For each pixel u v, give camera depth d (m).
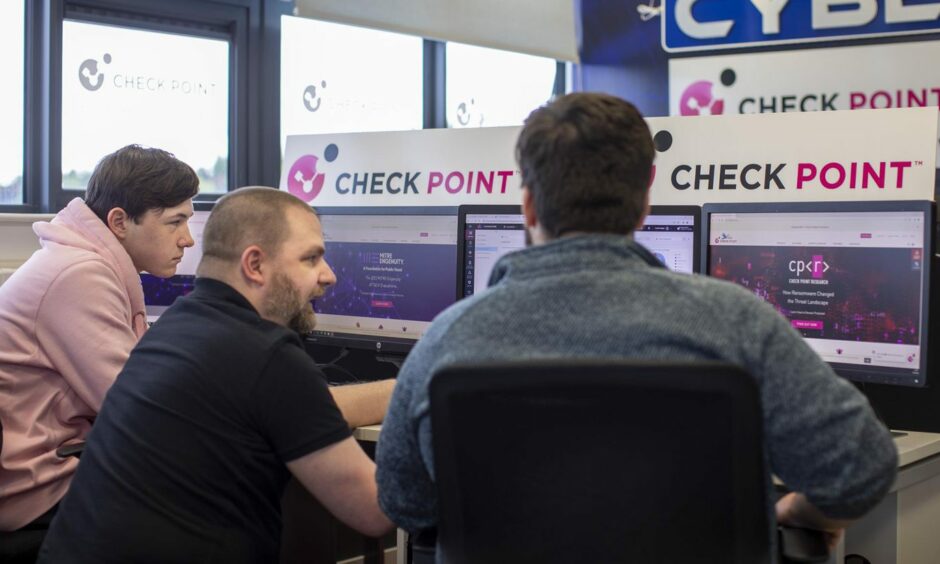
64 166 3.41
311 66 4.03
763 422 0.97
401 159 2.65
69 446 1.94
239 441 1.46
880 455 1.00
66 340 1.92
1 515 1.90
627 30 3.59
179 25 3.67
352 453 1.50
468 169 2.55
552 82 4.92
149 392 1.49
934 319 1.92
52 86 3.33
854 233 1.91
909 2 3.21
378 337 2.43
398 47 4.30
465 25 4.25
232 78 3.82
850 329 1.93
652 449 0.99
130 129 3.57
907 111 2.15
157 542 1.43
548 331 1.01
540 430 1.00
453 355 1.04
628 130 1.07
